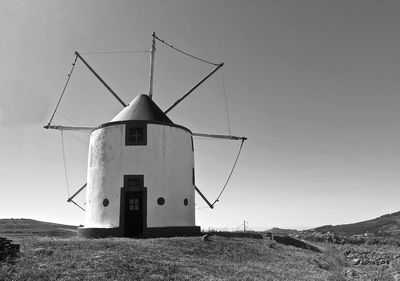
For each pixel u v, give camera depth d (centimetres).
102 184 2400
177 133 2534
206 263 1634
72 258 1450
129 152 2389
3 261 1343
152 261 1515
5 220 4112
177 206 2417
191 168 2617
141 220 2339
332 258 2428
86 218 2470
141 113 2531
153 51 2992
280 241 2603
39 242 1692
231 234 2555
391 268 2330
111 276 1297
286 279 1573
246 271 1602
